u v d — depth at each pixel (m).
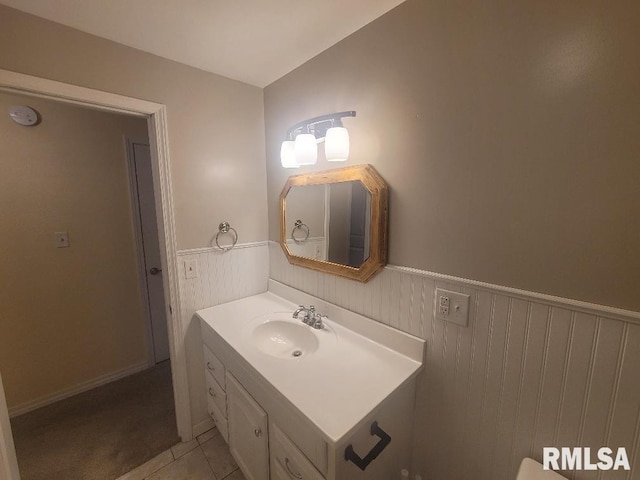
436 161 0.99
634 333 0.68
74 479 1.45
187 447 1.64
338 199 1.34
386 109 1.12
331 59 1.31
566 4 0.71
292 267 1.71
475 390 0.98
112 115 2.05
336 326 1.40
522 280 0.85
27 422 1.80
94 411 1.91
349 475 0.87
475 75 0.88
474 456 1.02
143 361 2.37
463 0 0.88
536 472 0.83
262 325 1.47
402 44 1.04
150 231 2.31
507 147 0.83
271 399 1.06
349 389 0.96
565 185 0.75
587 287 0.74
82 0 1.00
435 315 1.06
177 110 1.45
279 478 1.08
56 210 1.89
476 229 0.92
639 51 0.62
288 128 1.59
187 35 1.22
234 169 1.69
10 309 1.79
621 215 0.68
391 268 1.17
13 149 1.72
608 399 0.73
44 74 1.11
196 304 1.64
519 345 0.87
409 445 1.17
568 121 0.73
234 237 1.74
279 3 1.03
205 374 1.71
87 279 2.05
